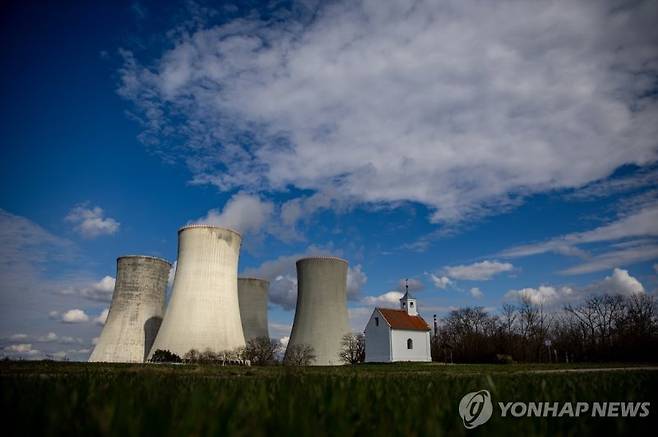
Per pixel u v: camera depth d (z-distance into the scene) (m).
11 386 3.48
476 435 2.35
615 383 4.95
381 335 44.59
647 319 45.16
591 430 2.50
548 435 2.52
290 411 2.34
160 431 2.01
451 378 6.25
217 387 4.06
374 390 3.57
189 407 2.47
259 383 4.40
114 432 1.94
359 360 46.81
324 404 2.71
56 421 2.19
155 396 2.95
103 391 3.49
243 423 2.27
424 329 45.28
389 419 2.41
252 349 39.78
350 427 2.26
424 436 2.08
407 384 4.79
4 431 2.14
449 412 2.66
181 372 11.60
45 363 17.28
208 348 37.56
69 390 3.45
